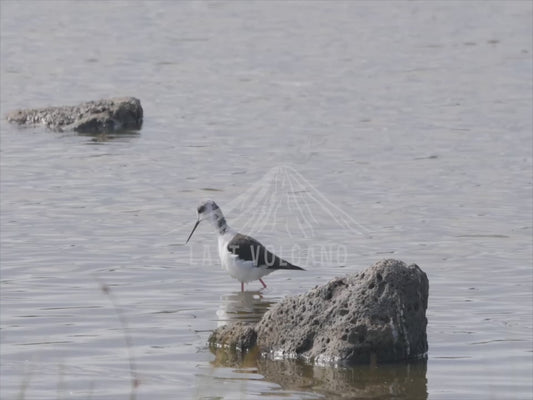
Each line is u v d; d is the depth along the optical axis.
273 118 29.23
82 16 47.88
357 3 51.94
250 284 15.16
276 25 46.28
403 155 24.44
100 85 34.62
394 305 11.98
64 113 28.23
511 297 14.34
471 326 13.14
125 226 18.27
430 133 27.03
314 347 12.07
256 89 33.72
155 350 12.28
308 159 24.02
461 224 18.47
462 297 14.35
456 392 10.98
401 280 12.09
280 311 12.41
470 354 12.18
